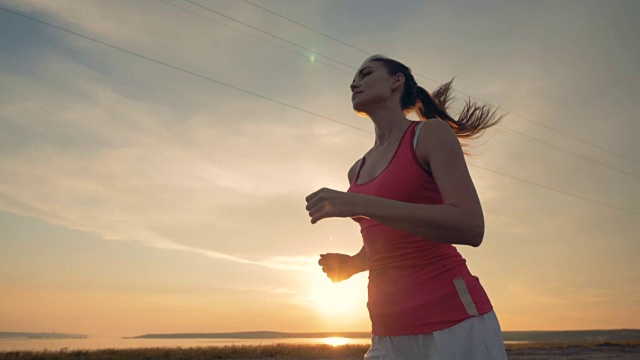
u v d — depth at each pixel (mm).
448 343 1479
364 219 1742
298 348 33656
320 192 1390
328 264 1990
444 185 1474
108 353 26500
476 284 1578
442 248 1592
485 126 2203
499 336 1535
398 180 1616
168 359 24875
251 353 28984
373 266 1696
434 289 1544
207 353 27562
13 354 24125
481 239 1422
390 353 1627
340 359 25641
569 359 23141
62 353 25562
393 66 1893
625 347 40938
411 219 1340
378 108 1865
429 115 2152
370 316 1728
